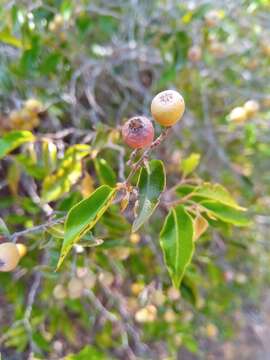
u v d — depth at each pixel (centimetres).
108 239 11
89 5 15
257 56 18
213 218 9
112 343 16
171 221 8
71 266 11
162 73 16
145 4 17
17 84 14
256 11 18
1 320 17
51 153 11
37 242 12
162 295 13
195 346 16
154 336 17
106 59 16
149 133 7
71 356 11
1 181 15
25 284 16
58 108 15
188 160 10
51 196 10
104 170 11
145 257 15
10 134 10
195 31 16
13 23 13
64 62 15
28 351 16
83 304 15
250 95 18
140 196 8
